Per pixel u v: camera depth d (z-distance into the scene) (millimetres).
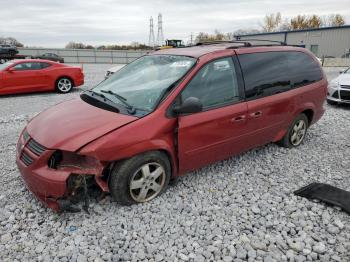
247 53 4184
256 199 3562
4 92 10586
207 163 3879
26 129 3531
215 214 3277
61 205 3016
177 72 3637
